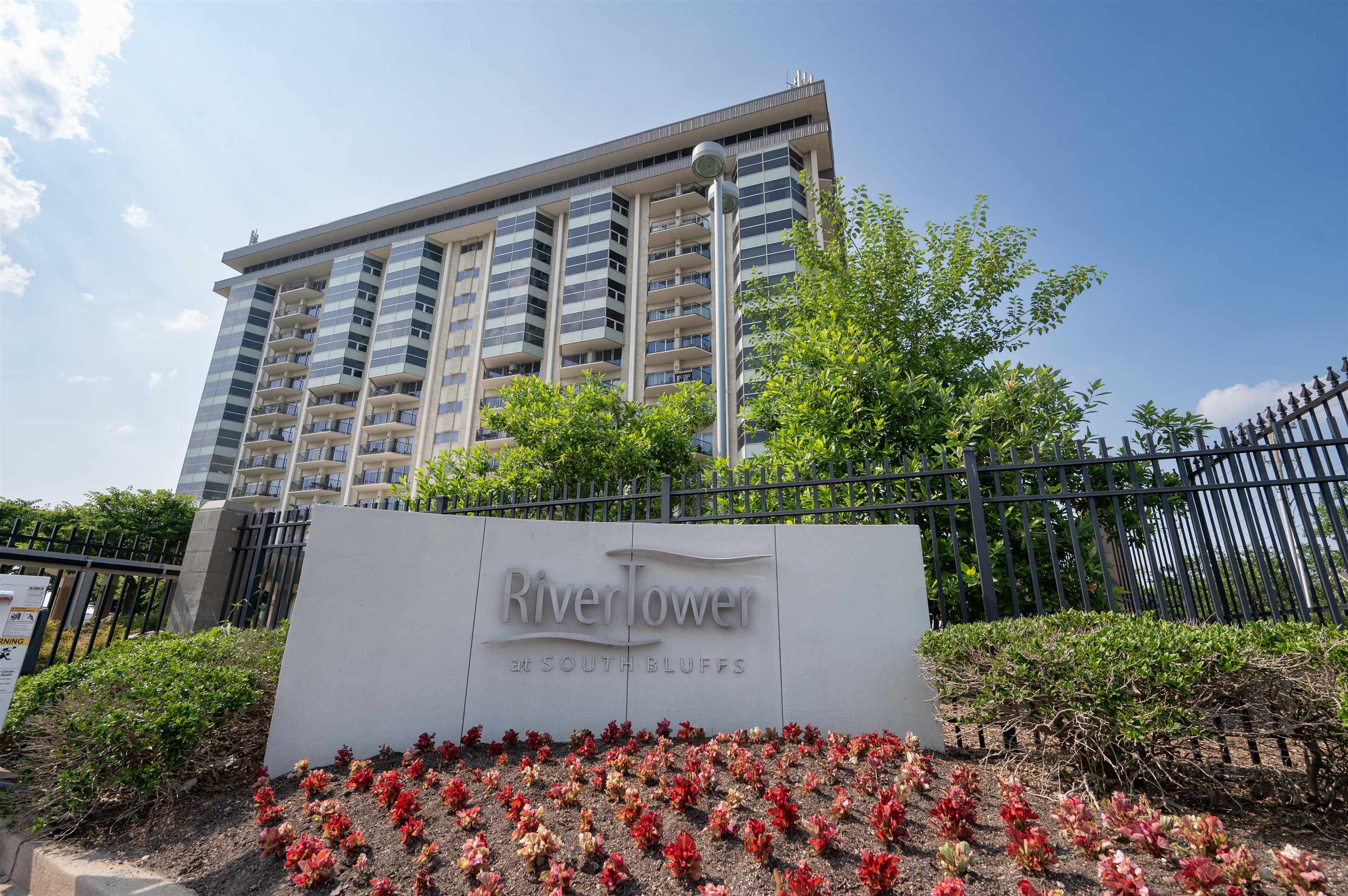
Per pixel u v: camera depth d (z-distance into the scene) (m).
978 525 4.82
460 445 40.50
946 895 2.40
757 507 7.50
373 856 3.22
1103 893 2.45
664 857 2.96
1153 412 7.01
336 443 46.41
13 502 28.95
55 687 5.01
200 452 50.88
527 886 2.86
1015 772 3.52
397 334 45.16
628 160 42.47
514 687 4.83
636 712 4.76
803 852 2.93
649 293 39.47
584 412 12.07
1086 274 9.86
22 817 3.99
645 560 5.16
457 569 5.09
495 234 45.91
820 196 11.48
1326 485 4.12
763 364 10.97
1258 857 2.72
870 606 4.90
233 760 4.50
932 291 10.14
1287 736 3.16
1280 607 4.04
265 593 7.32
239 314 54.78
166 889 3.16
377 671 4.77
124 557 8.02
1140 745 3.17
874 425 7.62
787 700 4.71
